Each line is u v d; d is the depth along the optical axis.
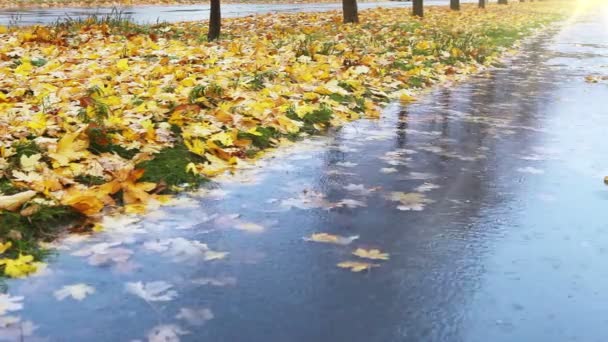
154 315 2.16
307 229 2.79
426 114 4.98
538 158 3.84
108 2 18.52
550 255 2.61
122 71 5.62
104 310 2.17
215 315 2.17
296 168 3.53
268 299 2.27
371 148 3.96
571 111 5.24
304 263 2.51
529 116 5.00
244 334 2.09
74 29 8.93
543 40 12.76
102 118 3.71
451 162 3.72
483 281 2.41
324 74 5.79
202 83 5.04
